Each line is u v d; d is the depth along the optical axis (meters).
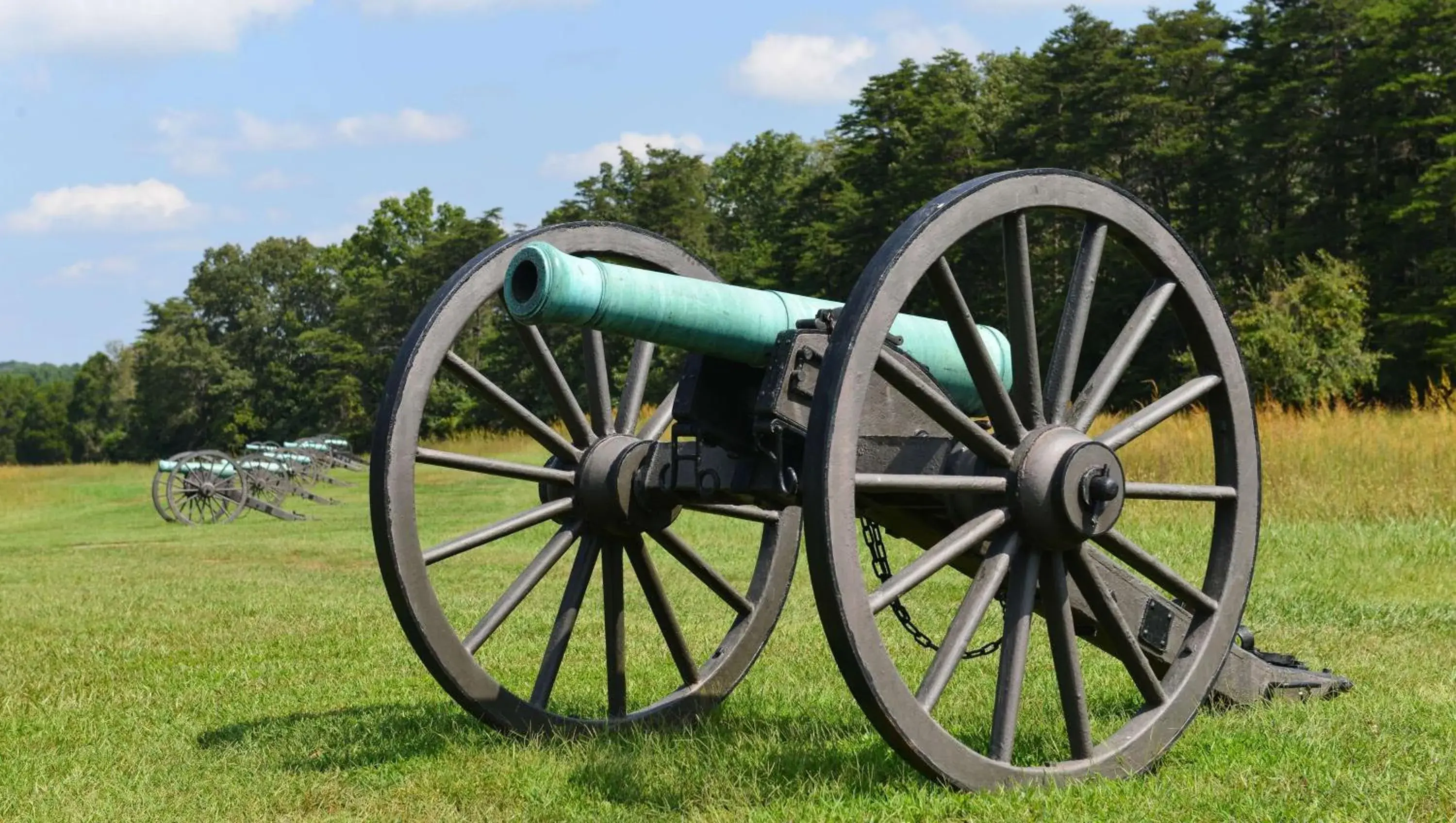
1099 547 4.43
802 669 6.41
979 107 58.88
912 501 4.14
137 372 88.75
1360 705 4.93
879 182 54.94
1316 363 31.33
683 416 4.22
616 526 4.81
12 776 4.61
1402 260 40.31
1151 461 13.53
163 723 5.54
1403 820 3.38
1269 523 11.48
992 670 6.32
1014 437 3.88
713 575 5.24
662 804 3.97
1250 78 45.66
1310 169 46.03
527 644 7.52
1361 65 42.12
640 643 7.53
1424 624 7.09
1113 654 4.56
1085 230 4.03
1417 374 37.72
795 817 3.60
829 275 53.03
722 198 86.88
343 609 9.30
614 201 69.25
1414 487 11.88
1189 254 4.20
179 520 20.89
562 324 3.81
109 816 4.07
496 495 23.47
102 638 8.09
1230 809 3.52
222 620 8.84
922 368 3.94
